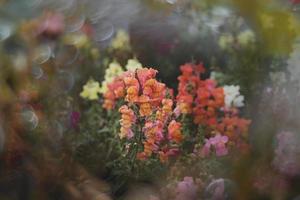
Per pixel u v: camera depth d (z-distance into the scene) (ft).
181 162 4.11
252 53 4.85
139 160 4.13
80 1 5.33
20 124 4.43
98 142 4.43
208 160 4.09
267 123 4.21
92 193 4.17
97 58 5.22
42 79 4.76
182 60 5.28
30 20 5.01
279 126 4.15
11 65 4.73
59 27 5.11
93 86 4.80
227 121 4.38
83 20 5.33
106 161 4.30
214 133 4.39
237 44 5.02
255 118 4.42
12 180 4.26
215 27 5.26
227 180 3.91
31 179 4.26
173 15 5.38
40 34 5.07
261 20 3.63
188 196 3.95
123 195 4.12
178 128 4.10
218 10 4.80
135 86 4.09
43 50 4.99
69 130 4.49
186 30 5.35
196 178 4.05
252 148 4.15
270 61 4.76
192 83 4.53
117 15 5.38
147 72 4.12
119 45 5.23
